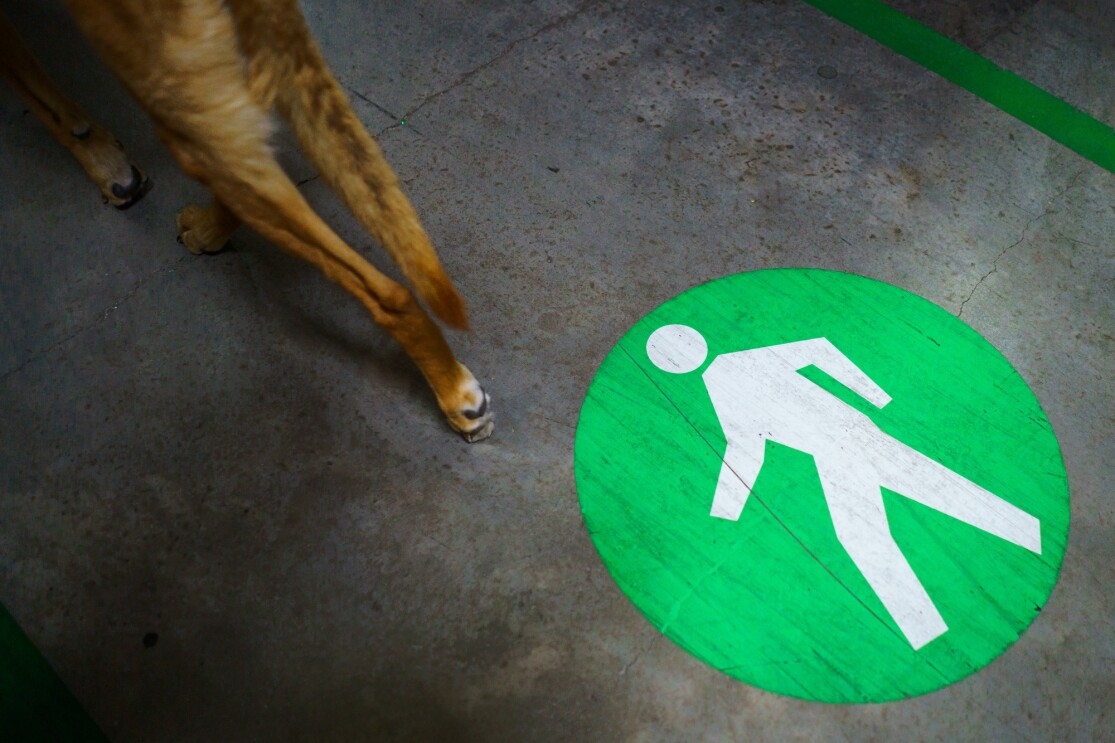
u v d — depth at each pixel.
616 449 2.80
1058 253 3.28
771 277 3.20
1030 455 2.81
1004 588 2.56
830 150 3.55
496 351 3.01
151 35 1.88
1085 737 2.36
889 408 2.90
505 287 3.15
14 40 2.83
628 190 3.42
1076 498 2.73
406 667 2.44
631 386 2.94
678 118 3.63
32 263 3.22
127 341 3.04
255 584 2.58
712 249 3.27
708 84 3.75
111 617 2.54
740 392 2.92
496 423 2.86
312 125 2.20
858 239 3.31
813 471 2.76
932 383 2.95
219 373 2.97
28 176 3.44
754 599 2.53
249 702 2.40
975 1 4.08
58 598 2.57
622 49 3.86
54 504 2.73
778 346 3.03
